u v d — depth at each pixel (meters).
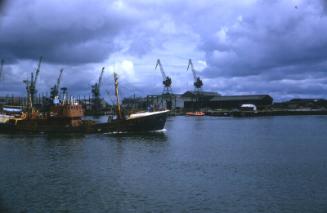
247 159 57.06
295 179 42.66
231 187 39.28
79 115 102.38
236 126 141.00
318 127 132.00
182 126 142.38
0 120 112.12
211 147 72.81
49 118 101.69
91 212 32.19
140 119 98.50
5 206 33.91
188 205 33.59
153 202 34.53
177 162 54.53
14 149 70.00
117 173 46.69
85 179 43.44
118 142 80.75
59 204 34.31
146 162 54.72
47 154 63.47
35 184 41.25
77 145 75.75
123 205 33.84
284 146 74.44
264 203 33.91
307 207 32.75
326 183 40.66
